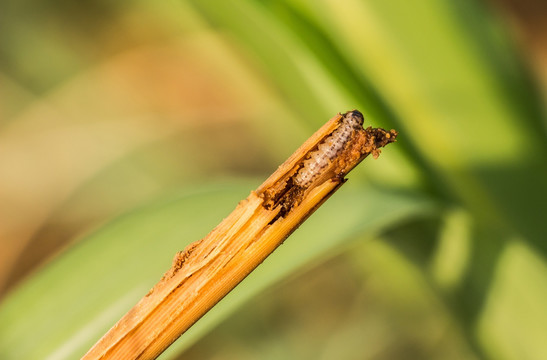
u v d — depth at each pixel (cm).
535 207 36
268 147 90
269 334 77
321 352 73
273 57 37
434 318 65
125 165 94
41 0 103
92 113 99
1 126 96
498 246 36
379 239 37
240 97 93
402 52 36
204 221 36
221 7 37
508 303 36
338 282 78
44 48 102
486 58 36
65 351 34
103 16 103
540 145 36
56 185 94
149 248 35
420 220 37
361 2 36
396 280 57
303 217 28
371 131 28
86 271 35
